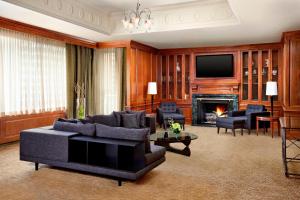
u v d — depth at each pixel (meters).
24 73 6.05
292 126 6.25
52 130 4.11
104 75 8.10
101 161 3.66
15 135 5.95
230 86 8.27
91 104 8.12
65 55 7.18
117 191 3.25
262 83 8.06
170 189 3.31
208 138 6.51
